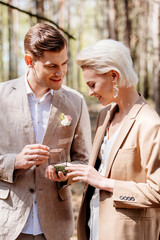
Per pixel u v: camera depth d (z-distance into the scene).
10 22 18.23
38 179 2.09
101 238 1.82
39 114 2.16
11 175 2.02
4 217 2.07
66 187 2.24
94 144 2.05
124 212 1.77
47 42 1.90
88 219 2.09
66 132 2.18
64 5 18.80
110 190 1.75
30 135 2.09
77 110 2.27
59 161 1.97
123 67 1.76
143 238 1.77
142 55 16.19
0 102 2.11
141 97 1.86
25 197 2.08
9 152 2.10
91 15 25.91
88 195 2.08
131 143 1.75
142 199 1.67
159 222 1.84
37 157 1.93
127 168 1.75
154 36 10.34
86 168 1.82
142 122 1.73
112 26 11.03
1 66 22.73
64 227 2.20
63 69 2.01
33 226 2.08
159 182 1.61
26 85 2.16
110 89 1.80
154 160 1.64
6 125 2.09
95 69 1.77
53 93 2.18
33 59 2.00
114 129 1.95
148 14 14.57
